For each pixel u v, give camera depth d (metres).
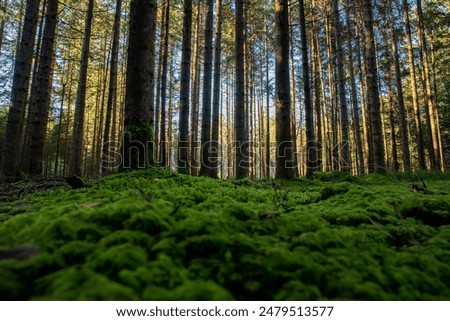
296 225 1.95
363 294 1.28
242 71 11.24
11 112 8.31
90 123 31.67
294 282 1.28
